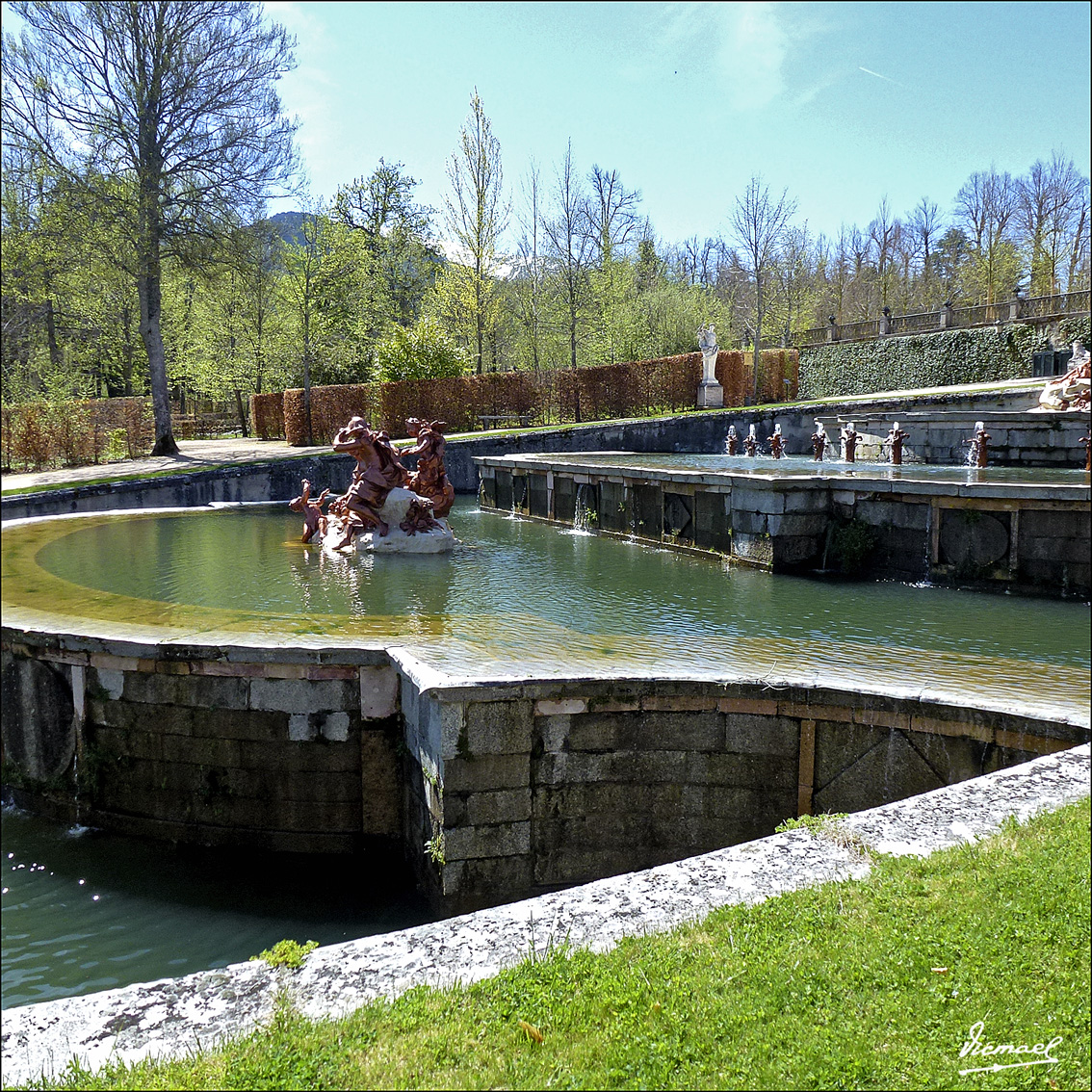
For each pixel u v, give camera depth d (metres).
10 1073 2.61
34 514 19.06
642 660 6.91
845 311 58.41
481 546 14.02
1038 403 22.17
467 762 5.91
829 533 11.84
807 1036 2.78
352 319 36.78
